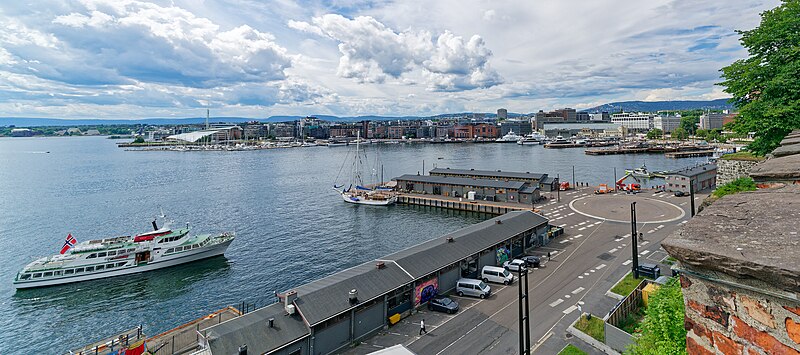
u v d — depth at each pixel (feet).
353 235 265.34
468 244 163.12
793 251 11.87
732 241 14.34
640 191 335.06
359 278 127.03
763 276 11.87
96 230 287.48
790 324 11.73
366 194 371.56
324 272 200.75
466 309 133.80
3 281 197.67
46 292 183.73
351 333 116.57
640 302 122.93
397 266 137.28
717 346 14.79
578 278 153.69
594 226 231.30
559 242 203.31
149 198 398.62
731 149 631.56
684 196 304.50
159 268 207.00
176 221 306.14
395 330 122.93
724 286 14.17
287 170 636.48
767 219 15.72
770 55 112.98
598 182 442.09
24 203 378.73
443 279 146.51
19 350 139.54
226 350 97.91
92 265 195.52
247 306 166.30
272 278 194.49
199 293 179.63
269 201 381.19
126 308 167.63
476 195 346.54
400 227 284.82
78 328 153.17
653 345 62.95
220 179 533.96
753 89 116.37
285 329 107.04
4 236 273.13
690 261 15.10
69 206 363.97
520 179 370.12
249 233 271.69
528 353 74.13
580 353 102.42
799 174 33.50
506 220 193.67
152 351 114.62
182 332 126.72
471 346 111.34
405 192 385.91
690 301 16.10
